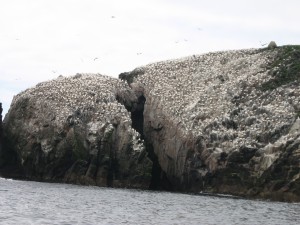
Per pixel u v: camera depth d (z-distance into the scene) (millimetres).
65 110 184125
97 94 193500
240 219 94312
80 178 172250
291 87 180125
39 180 178500
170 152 181625
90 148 174500
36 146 182875
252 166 154250
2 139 194000
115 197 127312
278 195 144750
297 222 92562
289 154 146375
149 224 82812
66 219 82500
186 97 196250
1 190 127375
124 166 173875
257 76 193500
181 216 95250
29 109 191875
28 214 85562
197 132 171625
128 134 176625
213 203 123875
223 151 161250
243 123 171250
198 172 167625
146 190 164500
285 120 162125
